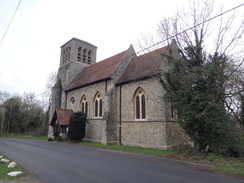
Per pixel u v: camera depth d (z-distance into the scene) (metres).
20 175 6.89
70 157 11.27
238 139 11.51
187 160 10.82
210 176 7.34
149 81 17.61
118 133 19.83
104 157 11.52
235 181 6.74
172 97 12.78
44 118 44.81
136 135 17.94
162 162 10.12
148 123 17.05
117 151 14.66
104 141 19.38
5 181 6.12
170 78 12.60
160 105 16.28
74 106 27.19
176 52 14.08
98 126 22.14
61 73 33.19
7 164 8.88
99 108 22.61
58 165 8.87
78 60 32.62
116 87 21.09
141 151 14.29
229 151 12.00
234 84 12.16
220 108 11.65
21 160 10.05
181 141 13.20
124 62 22.47
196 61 12.49
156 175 7.26
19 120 45.34
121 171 7.80
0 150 14.33
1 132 40.47
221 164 9.73
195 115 11.32
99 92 22.73
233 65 12.44
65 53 34.19
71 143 21.66
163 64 17.00
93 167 8.51
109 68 23.58
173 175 7.34
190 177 7.11
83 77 27.89
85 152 13.73
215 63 11.69
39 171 7.64
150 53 20.75
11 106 43.78
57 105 31.05
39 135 38.91
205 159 10.80
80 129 22.31
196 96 11.34
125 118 19.44
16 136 37.00
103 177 6.83
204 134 11.69
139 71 19.39
